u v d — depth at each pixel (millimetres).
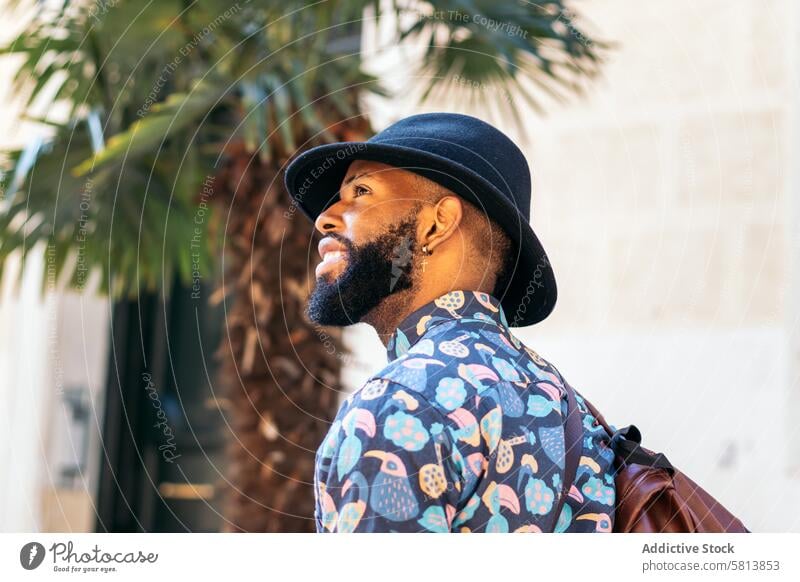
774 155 2877
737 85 2959
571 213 3184
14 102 3631
